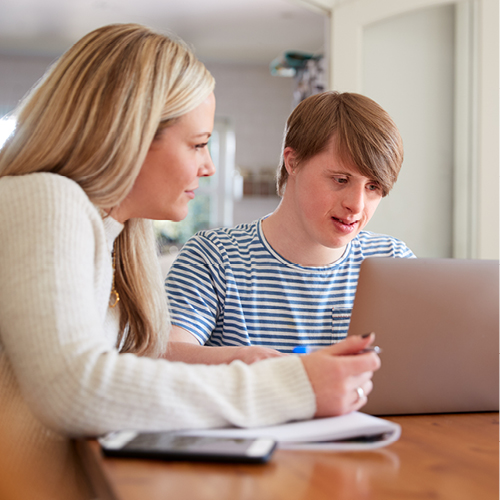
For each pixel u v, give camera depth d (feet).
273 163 24.48
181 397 2.22
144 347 3.52
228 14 19.21
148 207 3.07
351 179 3.84
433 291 2.86
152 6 18.56
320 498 1.67
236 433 2.19
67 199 2.53
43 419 2.21
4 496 2.37
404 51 9.50
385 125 3.84
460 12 9.24
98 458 1.97
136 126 2.77
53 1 18.22
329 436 2.18
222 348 3.49
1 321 2.32
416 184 9.41
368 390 2.52
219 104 24.20
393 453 2.13
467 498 1.70
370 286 2.86
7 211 2.46
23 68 23.07
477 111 8.94
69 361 2.17
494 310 2.89
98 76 2.80
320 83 18.97
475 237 9.08
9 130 2.99
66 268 2.34
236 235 4.51
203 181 24.64
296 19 19.58
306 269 4.31
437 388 2.85
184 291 4.21
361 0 9.51
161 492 1.69
